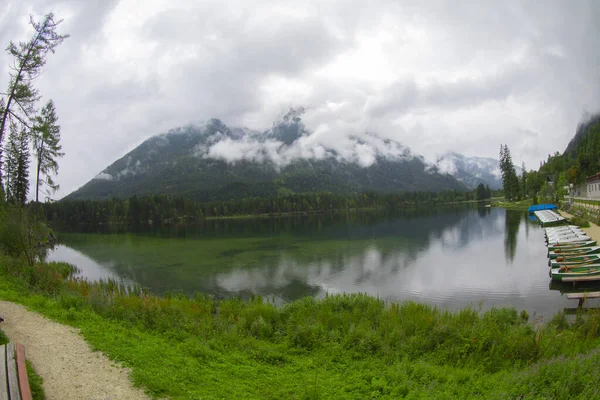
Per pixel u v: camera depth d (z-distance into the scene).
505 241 61.50
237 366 12.20
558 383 10.66
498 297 30.75
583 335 17.42
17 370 8.00
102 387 8.70
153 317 16.64
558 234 54.84
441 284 36.12
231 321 20.19
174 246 75.44
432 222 104.25
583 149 138.25
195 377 10.14
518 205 143.62
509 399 10.26
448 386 11.88
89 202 164.38
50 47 31.77
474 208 163.62
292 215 188.62
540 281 34.78
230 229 112.12
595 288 31.27
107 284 35.91
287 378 11.91
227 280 42.50
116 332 13.30
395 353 15.50
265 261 53.62
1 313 14.49
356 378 12.35
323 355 14.97
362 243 67.88
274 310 21.48
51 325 13.20
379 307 23.48
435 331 17.41
